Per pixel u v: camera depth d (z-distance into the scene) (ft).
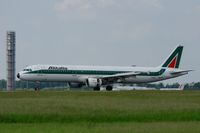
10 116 256.52
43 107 300.20
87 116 260.62
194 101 387.55
